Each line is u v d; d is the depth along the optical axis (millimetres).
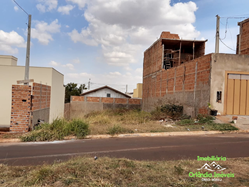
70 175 3826
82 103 28516
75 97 28453
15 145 6801
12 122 8555
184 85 15227
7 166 4602
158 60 21125
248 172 4105
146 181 3654
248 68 12133
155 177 3832
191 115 13844
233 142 7102
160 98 20375
